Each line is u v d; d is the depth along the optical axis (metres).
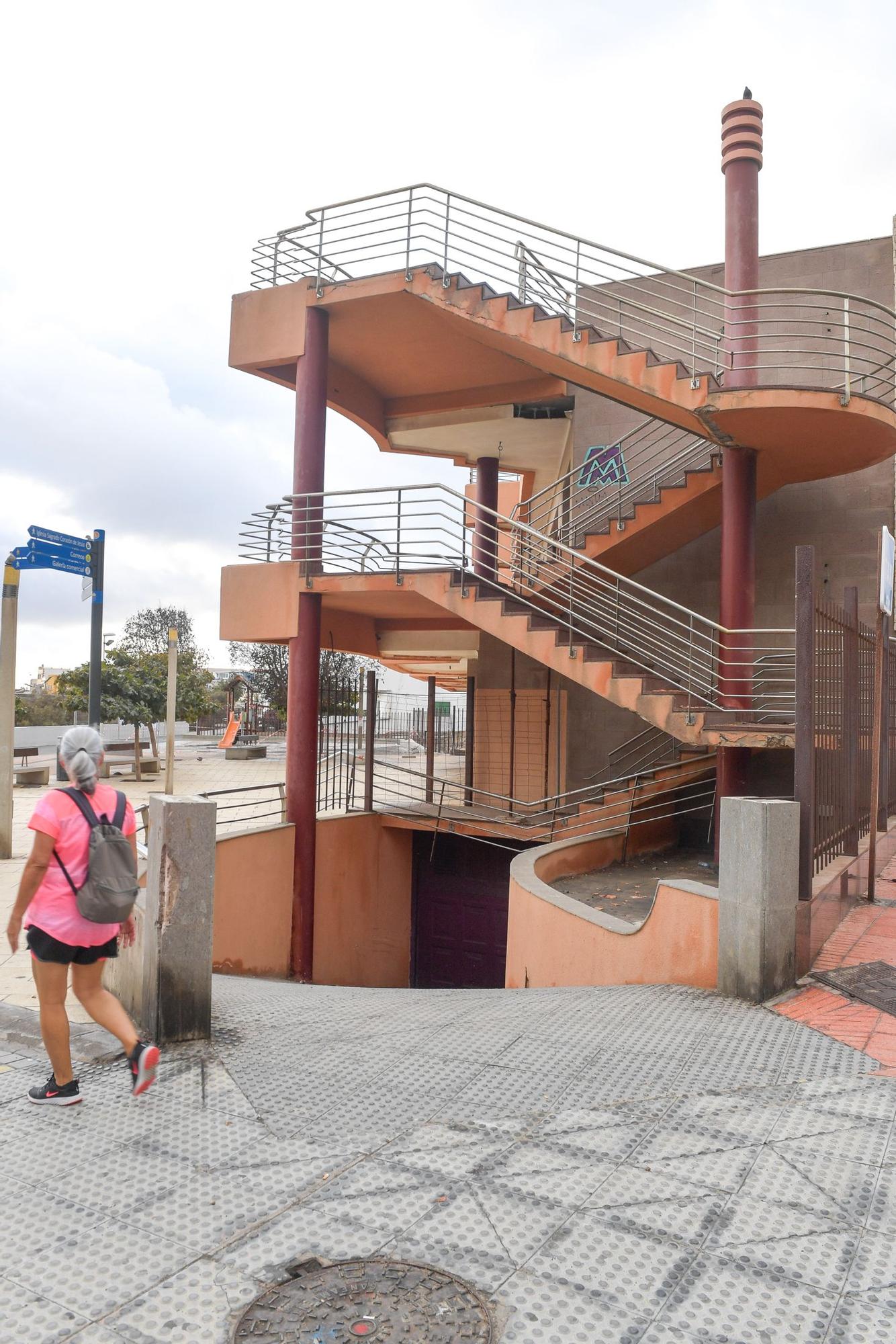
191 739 46.19
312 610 12.70
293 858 12.49
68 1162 3.21
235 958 11.22
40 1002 3.68
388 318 12.80
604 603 14.62
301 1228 2.77
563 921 8.02
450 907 15.79
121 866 3.68
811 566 5.54
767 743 9.73
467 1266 2.57
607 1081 3.94
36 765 27.08
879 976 5.39
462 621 16.23
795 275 13.86
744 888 5.14
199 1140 3.39
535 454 17.83
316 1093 3.84
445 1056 4.30
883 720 9.45
